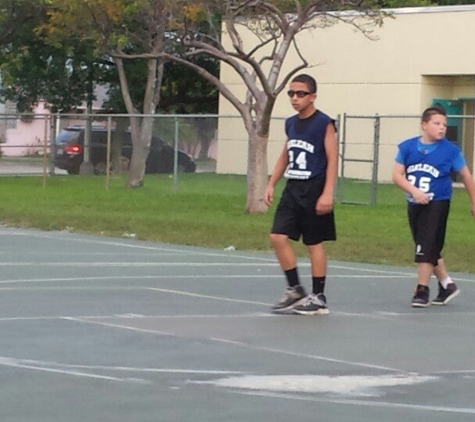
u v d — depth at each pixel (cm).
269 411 981
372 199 3878
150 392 1047
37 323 1423
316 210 1498
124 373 1128
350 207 3738
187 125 5244
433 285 1886
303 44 5472
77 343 1286
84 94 6156
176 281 1872
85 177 5047
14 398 1015
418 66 5203
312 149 1491
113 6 3588
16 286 1781
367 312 1569
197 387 1071
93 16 3628
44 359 1192
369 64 5325
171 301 1634
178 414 966
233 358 1214
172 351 1247
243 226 2933
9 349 1245
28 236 2695
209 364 1180
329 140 1491
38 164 5325
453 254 2372
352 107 5378
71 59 5784
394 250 2433
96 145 5184
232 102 3488
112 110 6284
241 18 3988
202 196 4162
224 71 5619
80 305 1584
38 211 3303
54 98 6131
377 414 977
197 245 2558
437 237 1617
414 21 5206
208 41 4612
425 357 1244
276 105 5375
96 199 3891
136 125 4597
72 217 3114
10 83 5425
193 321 1454
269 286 1819
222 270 2048
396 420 958
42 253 2306
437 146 1609
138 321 1447
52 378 1101
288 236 1521
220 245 2552
